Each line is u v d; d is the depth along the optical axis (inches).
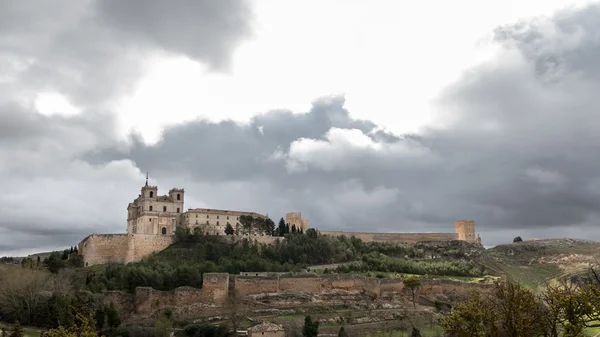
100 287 7258.9
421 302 7805.1
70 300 6092.5
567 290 3112.7
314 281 7687.0
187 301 7017.7
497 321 3245.6
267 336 5654.5
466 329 3179.1
